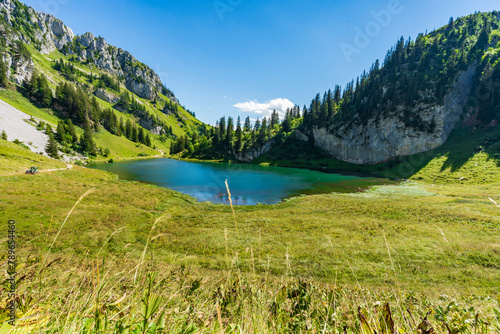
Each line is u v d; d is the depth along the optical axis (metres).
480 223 22.88
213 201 40.50
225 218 26.27
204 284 2.82
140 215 25.86
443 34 131.38
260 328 1.70
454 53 101.88
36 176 40.34
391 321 1.41
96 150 104.44
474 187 50.41
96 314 1.41
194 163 109.00
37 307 1.39
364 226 22.55
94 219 22.00
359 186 57.06
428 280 11.95
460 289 10.45
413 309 2.58
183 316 1.88
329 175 78.25
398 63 118.94
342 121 115.94
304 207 35.22
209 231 20.62
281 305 1.98
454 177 60.66
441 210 28.89
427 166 73.50
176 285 2.51
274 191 49.84
